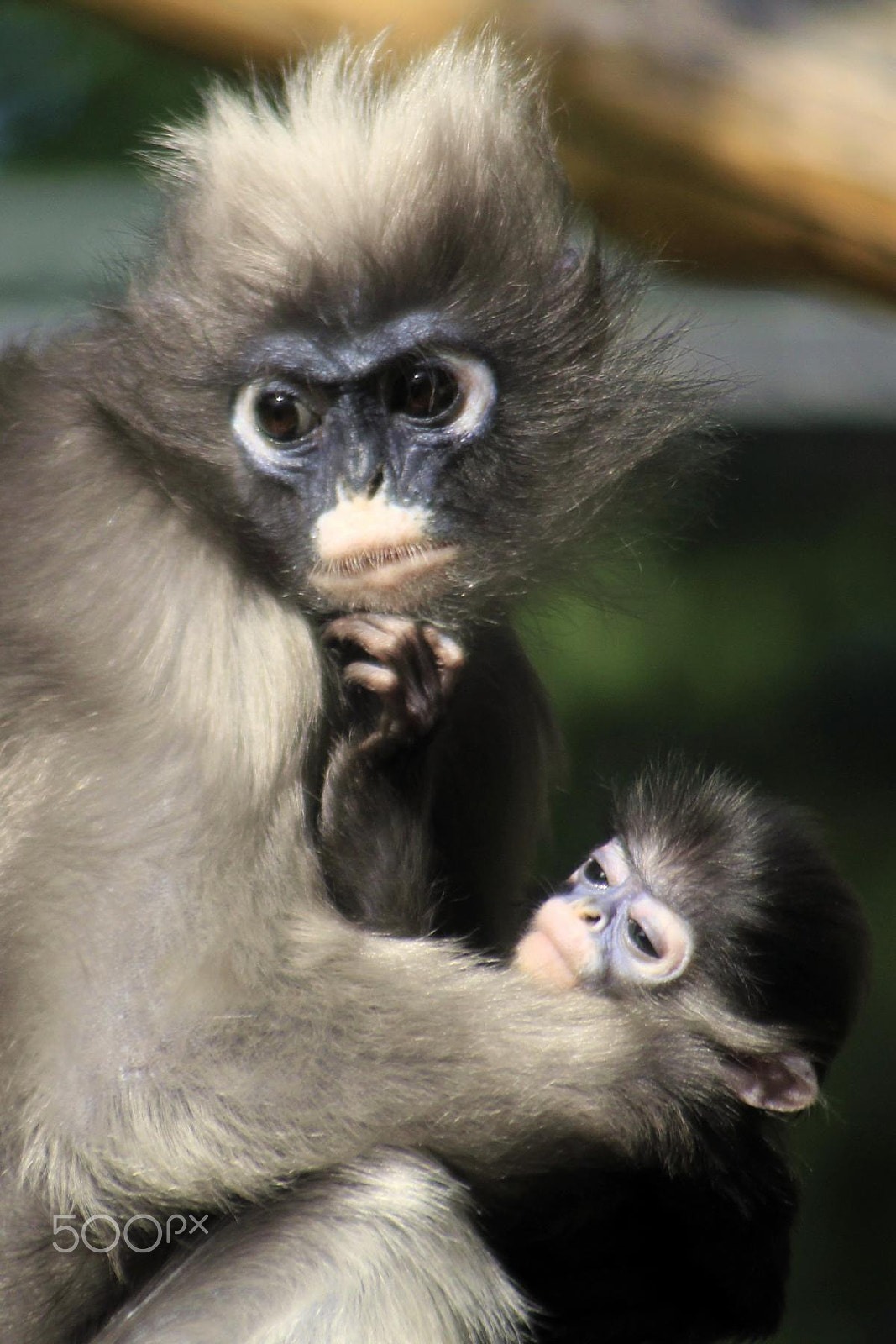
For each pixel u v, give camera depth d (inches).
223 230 460.8
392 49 550.3
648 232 553.0
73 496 440.5
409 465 460.1
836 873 504.1
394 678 454.9
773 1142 490.0
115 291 480.1
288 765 428.1
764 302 1039.0
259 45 575.2
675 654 1101.1
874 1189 1026.7
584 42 538.0
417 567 458.6
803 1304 994.1
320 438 454.6
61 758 424.5
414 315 455.2
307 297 450.6
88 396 454.9
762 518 1107.9
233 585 438.0
